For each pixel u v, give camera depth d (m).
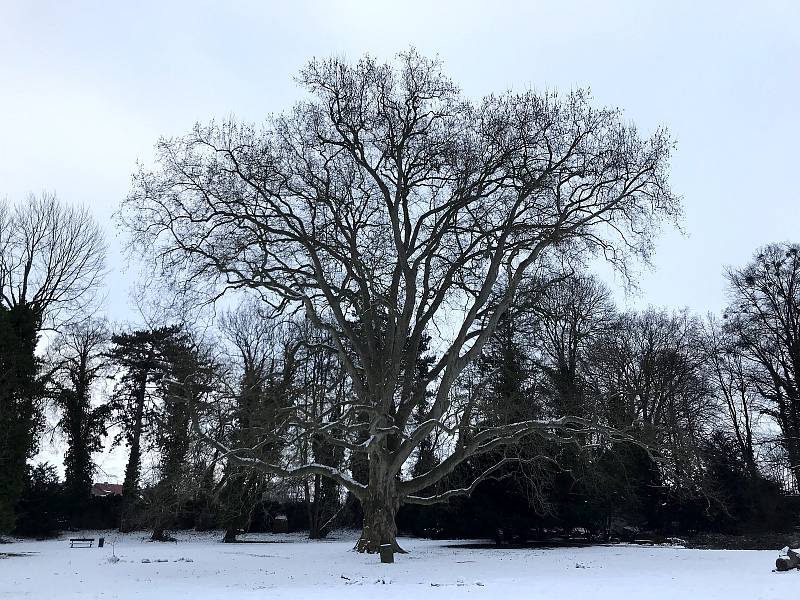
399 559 26.34
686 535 41.72
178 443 25.61
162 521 36.06
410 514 47.31
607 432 27.52
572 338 38.88
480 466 37.53
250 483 29.91
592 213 28.28
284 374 28.48
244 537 50.75
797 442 42.66
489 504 37.62
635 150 27.62
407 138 28.89
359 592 15.80
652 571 21.03
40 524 50.09
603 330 39.06
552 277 30.78
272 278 28.61
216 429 24.33
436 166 28.47
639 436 27.95
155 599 14.71
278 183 28.81
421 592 15.68
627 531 42.56
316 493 50.25
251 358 41.97
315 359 34.00
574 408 30.47
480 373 34.81
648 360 42.66
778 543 34.56
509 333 34.00
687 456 28.64
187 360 25.75
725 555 27.44
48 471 53.50
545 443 31.97
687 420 42.84
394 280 30.41
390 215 29.00
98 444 54.66
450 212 28.88
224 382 24.23
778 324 43.84
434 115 28.80
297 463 28.12
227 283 28.38
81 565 25.53
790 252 43.88
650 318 48.84
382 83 28.83
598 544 37.12
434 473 28.48
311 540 48.31
